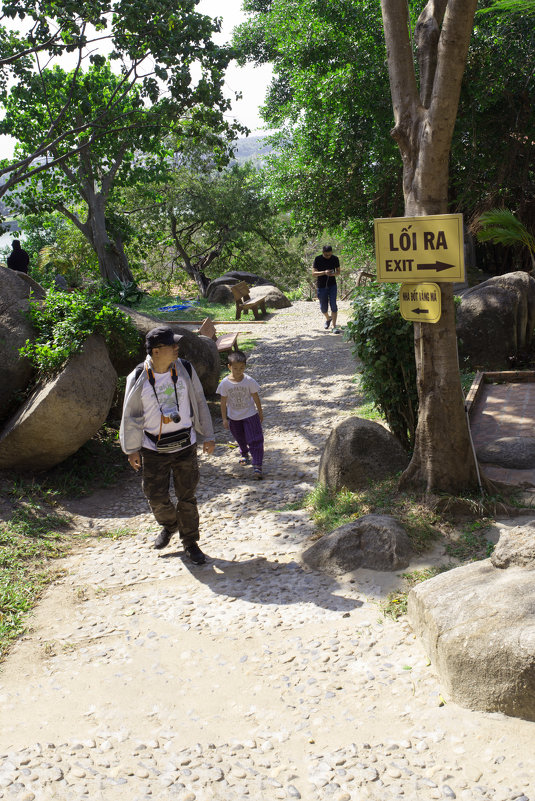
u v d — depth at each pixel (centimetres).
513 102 1490
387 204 1838
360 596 439
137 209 3575
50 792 285
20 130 2292
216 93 1570
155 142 2141
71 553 555
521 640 310
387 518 498
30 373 730
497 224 1012
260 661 379
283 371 1233
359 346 620
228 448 841
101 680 371
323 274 1579
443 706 327
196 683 364
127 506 670
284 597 451
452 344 516
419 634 380
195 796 281
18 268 1720
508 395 831
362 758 298
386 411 634
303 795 279
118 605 459
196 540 527
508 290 987
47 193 2536
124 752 312
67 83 2159
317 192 1833
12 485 665
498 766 284
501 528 488
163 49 1491
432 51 504
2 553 529
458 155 1573
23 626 434
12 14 1397
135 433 496
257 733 321
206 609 445
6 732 330
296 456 790
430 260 495
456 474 529
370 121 1619
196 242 4094
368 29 1530
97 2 1383
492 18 1353
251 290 2212
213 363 1089
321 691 348
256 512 632
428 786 278
